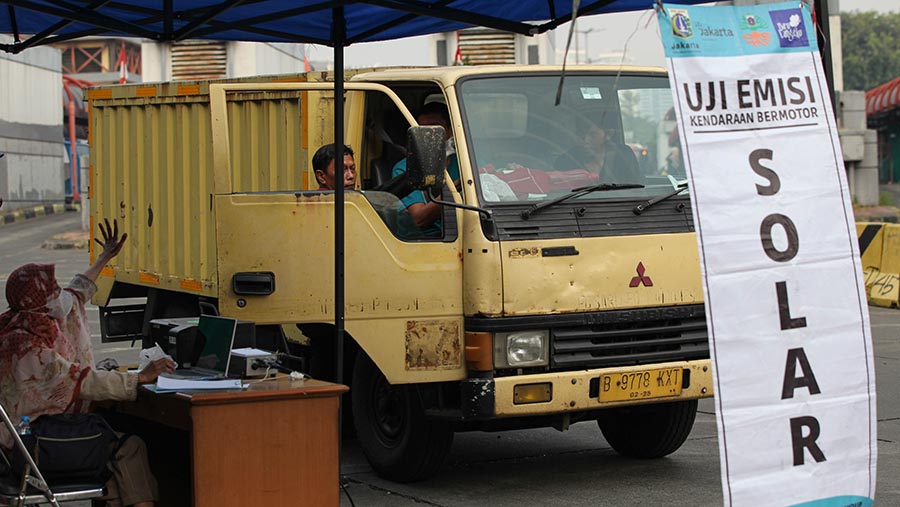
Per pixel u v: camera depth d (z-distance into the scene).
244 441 5.20
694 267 6.88
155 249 8.78
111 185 9.58
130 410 5.73
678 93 4.62
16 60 37.34
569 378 6.50
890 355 12.49
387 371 6.61
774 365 4.66
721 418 4.57
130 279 9.21
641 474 7.46
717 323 4.59
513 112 6.89
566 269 6.55
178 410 5.27
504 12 6.86
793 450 4.68
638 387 6.66
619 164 7.03
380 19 7.03
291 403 5.30
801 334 4.72
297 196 6.65
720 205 4.63
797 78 4.83
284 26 7.15
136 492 5.30
